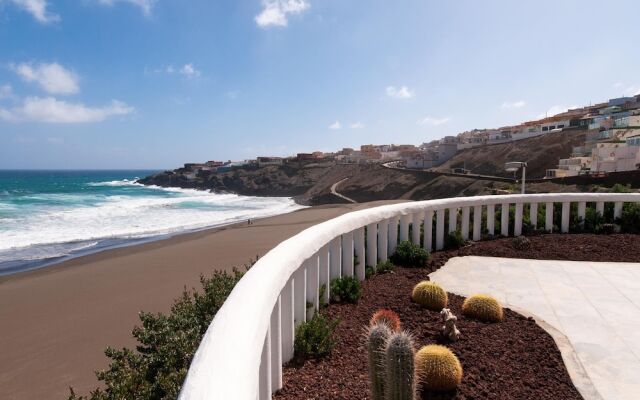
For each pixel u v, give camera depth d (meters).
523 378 3.26
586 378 3.31
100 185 95.94
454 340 3.84
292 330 3.28
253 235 22.61
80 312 9.73
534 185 41.22
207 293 4.02
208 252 17.34
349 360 3.35
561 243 8.22
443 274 6.43
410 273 6.27
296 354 3.41
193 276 13.03
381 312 3.68
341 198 73.06
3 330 8.62
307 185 102.38
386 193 71.44
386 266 6.29
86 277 13.37
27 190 69.62
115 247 19.89
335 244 4.94
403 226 7.23
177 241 21.33
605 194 9.20
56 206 42.19
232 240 20.81
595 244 8.09
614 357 3.69
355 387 2.93
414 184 68.81
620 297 5.39
